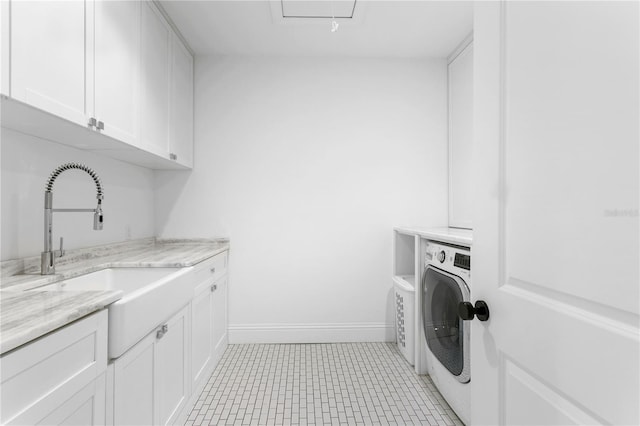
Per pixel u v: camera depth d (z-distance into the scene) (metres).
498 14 0.75
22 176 1.51
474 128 0.85
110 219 2.18
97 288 1.66
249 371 2.30
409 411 1.83
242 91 2.83
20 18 1.08
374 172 2.88
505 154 0.73
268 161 2.84
